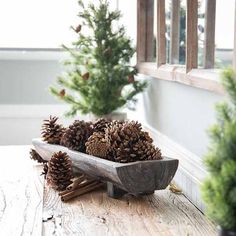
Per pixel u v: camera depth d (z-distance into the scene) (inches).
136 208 50.8
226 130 34.5
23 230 44.8
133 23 93.7
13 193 54.1
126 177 50.9
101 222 47.0
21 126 114.0
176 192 55.9
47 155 62.3
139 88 83.0
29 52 110.3
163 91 73.5
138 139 53.0
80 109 84.8
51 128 63.2
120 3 105.7
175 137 67.7
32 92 113.0
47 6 111.0
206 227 46.2
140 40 83.4
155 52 79.7
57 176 54.9
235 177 33.2
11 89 112.4
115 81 83.0
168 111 71.0
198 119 58.3
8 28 110.8
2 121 113.5
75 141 58.0
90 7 84.0
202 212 50.1
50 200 52.4
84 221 47.1
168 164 51.9
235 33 47.4
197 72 56.0
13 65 111.7
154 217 48.5
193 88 59.7
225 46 51.2
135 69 84.2
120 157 52.2
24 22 111.0
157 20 72.7
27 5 110.7
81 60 84.8
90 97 83.4
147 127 82.0
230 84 35.3
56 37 112.0
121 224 46.6
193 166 57.5
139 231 45.2
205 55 55.7
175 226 46.4
